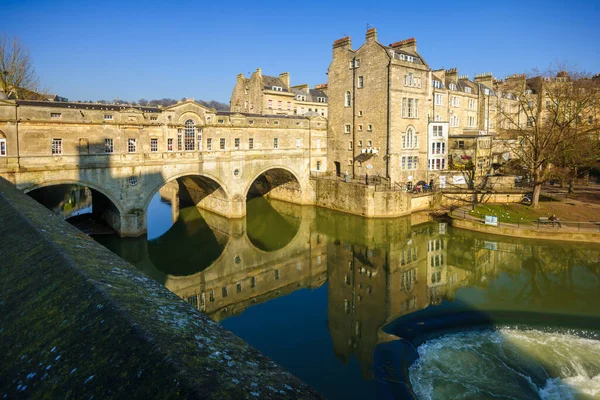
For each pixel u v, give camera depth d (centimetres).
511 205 4503
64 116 3472
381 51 4906
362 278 3178
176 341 559
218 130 4569
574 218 3925
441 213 4672
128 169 3822
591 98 4319
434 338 2138
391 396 1666
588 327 2242
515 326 2258
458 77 7462
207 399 419
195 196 5653
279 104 7519
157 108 4416
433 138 5494
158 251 3953
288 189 5816
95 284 759
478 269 3234
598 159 4769
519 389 1706
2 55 4900
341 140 5541
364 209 4697
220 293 2983
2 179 2862
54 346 627
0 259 1164
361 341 2144
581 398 1650
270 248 4084
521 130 4384
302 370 1881
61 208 5553
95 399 477
